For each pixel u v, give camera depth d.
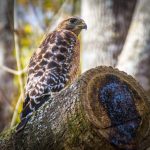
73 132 6.98
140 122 6.99
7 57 17.81
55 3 21.17
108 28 15.22
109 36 15.15
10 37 17.86
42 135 7.36
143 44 13.47
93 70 7.10
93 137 6.89
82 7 15.84
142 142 7.04
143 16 13.78
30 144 7.54
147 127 7.02
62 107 7.13
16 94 17.50
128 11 15.44
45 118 7.37
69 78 9.22
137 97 7.06
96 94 6.96
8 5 17.00
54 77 8.97
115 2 15.39
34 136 7.47
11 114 17.11
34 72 8.94
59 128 7.12
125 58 13.48
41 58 9.14
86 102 6.91
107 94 6.99
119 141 6.89
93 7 15.36
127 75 7.17
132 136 6.93
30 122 7.58
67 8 20.70
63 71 9.16
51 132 7.23
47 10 20.95
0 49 17.88
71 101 7.00
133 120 6.97
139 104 7.04
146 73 13.18
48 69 9.02
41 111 7.49
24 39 18.86
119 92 7.03
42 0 21.17
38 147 7.46
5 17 17.67
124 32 15.34
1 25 17.69
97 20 15.27
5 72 17.64
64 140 7.10
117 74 7.13
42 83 8.73
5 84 17.59
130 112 6.98
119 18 15.30
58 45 9.45
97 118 6.87
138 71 13.19
